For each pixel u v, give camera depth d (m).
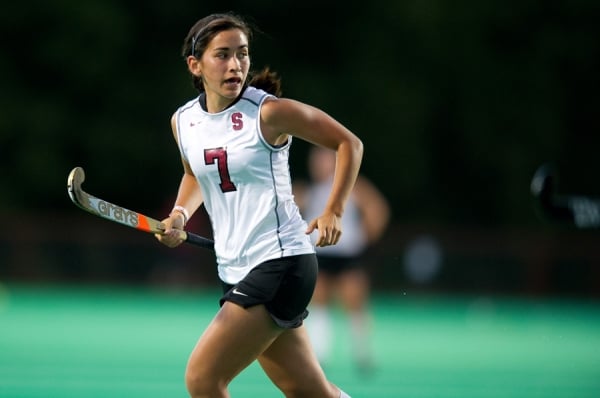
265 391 31.59
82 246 82.25
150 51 101.88
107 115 99.88
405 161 104.31
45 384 32.53
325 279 38.25
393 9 105.69
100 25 99.69
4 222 81.25
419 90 105.50
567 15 108.44
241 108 17.92
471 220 107.12
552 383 35.56
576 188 109.88
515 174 106.94
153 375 35.44
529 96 107.81
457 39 106.56
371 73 104.44
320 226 17.64
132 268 82.56
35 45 99.12
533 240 82.44
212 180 18.20
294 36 105.62
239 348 17.58
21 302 69.81
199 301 76.06
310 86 102.62
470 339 52.66
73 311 63.91
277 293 17.73
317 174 39.81
